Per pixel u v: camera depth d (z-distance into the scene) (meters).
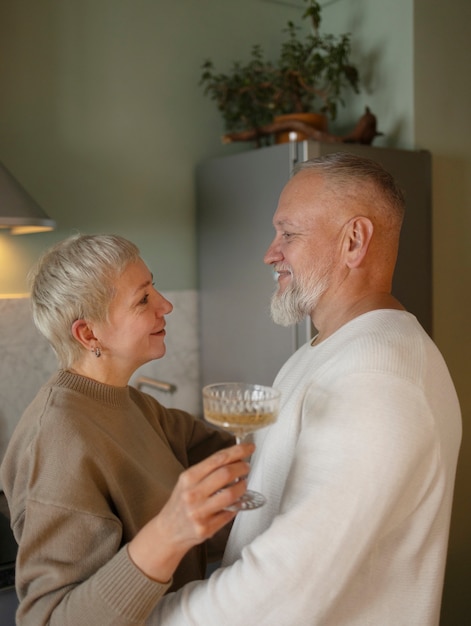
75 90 2.19
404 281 2.21
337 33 2.61
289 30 2.57
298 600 0.80
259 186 2.13
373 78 2.47
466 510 2.50
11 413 2.08
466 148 2.47
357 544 0.80
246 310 2.24
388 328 0.92
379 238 1.02
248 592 0.81
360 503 0.79
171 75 2.41
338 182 1.01
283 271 1.07
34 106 2.10
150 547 0.80
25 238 2.10
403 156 2.18
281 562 0.79
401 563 0.89
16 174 2.08
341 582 0.80
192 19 2.45
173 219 2.45
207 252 2.44
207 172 2.41
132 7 2.30
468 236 2.49
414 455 0.82
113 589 0.81
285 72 2.38
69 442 0.98
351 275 1.02
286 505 0.85
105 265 1.07
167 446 1.26
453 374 2.46
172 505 0.78
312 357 1.01
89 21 2.20
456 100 2.43
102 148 2.26
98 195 2.26
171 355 2.46
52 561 0.91
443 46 2.39
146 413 1.29
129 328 1.10
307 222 1.02
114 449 1.04
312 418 0.89
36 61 2.10
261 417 0.76
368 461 0.80
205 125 2.51
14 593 1.44
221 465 0.77
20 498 0.98
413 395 0.84
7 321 2.06
